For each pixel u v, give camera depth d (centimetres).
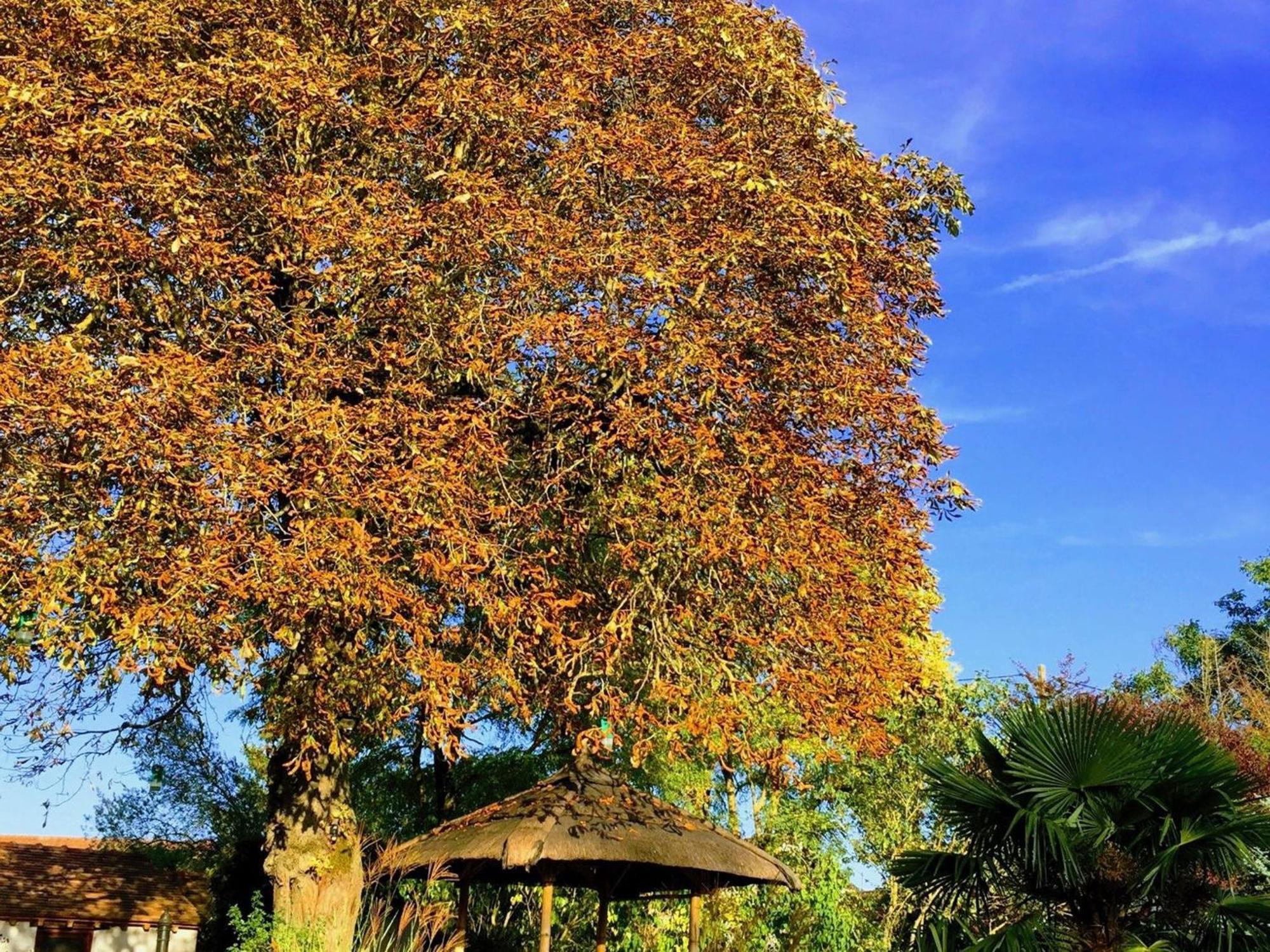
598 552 1436
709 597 1309
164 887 2625
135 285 1218
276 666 1230
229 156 1300
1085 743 1009
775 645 1325
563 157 1351
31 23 1266
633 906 1695
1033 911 1074
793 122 1500
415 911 1377
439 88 1351
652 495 1254
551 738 2084
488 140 1380
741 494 1272
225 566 1045
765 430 1322
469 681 1221
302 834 1365
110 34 1231
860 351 1399
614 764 1861
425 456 1168
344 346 1277
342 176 1295
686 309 1288
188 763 2330
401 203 1298
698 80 1512
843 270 1369
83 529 1085
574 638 1319
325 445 1126
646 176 1365
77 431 1048
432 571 1161
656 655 1273
